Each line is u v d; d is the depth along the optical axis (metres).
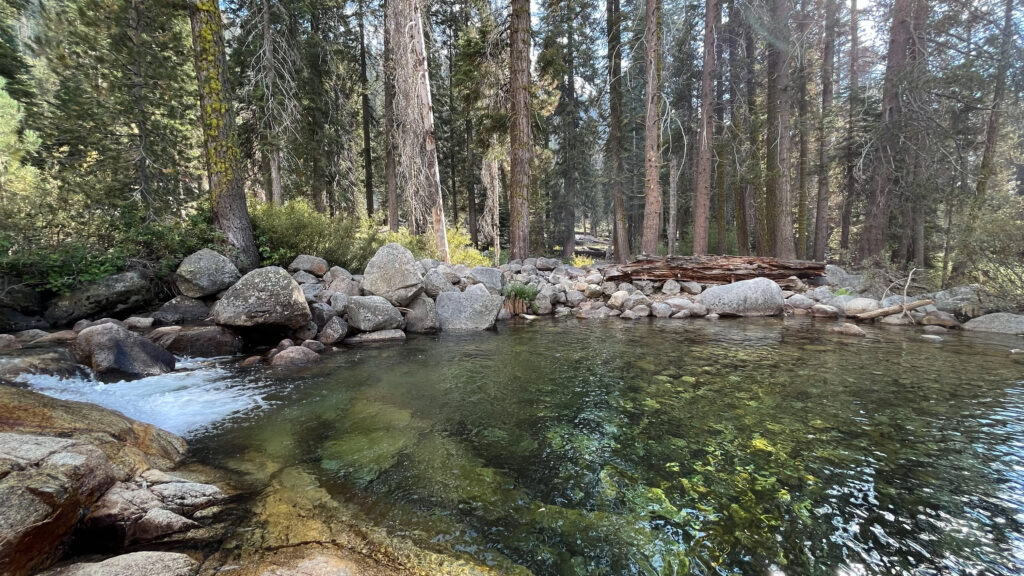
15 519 1.90
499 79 15.03
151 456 3.12
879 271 11.56
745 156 18.61
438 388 5.21
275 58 15.31
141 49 12.23
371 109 23.08
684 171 24.44
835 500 2.80
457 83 14.94
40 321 6.78
